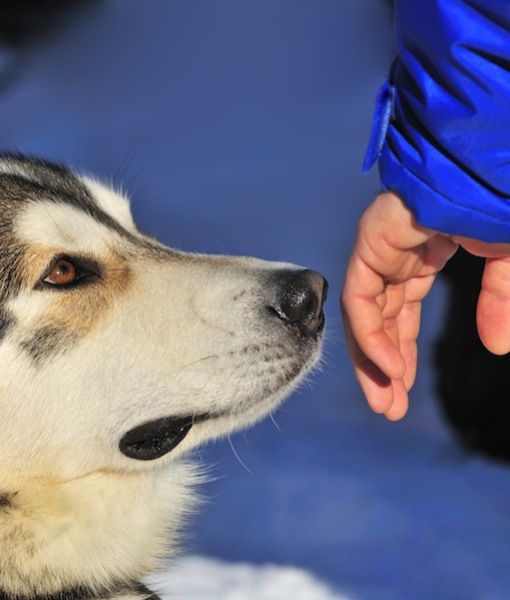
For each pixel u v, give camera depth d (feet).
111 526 12.23
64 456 11.80
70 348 11.71
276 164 37.55
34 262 11.71
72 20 58.75
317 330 12.12
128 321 11.91
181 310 11.98
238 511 18.31
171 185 36.42
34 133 43.24
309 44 50.93
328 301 25.16
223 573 16.40
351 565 16.63
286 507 18.38
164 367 11.82
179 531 13.28
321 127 40.83
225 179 36.58
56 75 51.01
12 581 11.68
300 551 17.12
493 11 9.02
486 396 19.61
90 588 12.12
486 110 9.34
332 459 20.06
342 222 32.09
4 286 11.56
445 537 17.26
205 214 33.53
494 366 19.48
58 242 11.93
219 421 12.07
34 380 11.62
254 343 11.82
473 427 19.99
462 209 9.94
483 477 19.27
